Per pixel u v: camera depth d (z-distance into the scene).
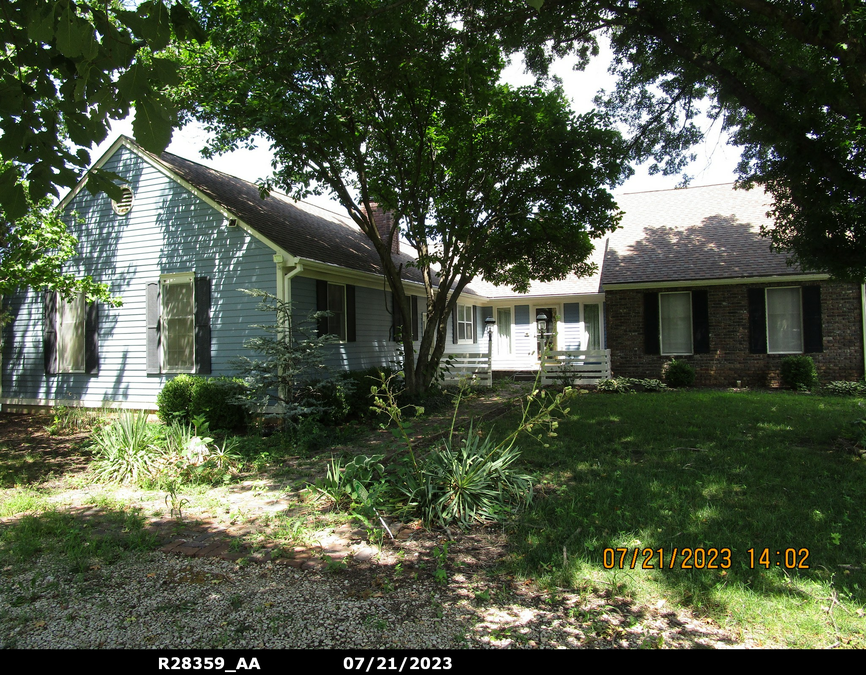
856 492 4.94
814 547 3.76
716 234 15.86
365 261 13.16
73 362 11.82
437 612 3.08
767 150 8.10
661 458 6.41
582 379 15.04
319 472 6.38
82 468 6.95
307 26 7.36
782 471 5.70
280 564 3.75
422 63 8.61
